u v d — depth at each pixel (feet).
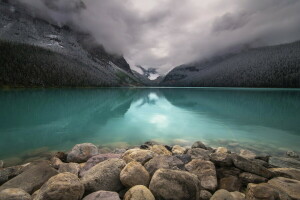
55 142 38.93
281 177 18.52
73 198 13.51
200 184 16.80
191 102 133.18
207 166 20.01
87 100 136.56
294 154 30.40
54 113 76.48
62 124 57.67
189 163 20.80
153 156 21.99
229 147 36.29
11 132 47.01
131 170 16.52
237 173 19.54
